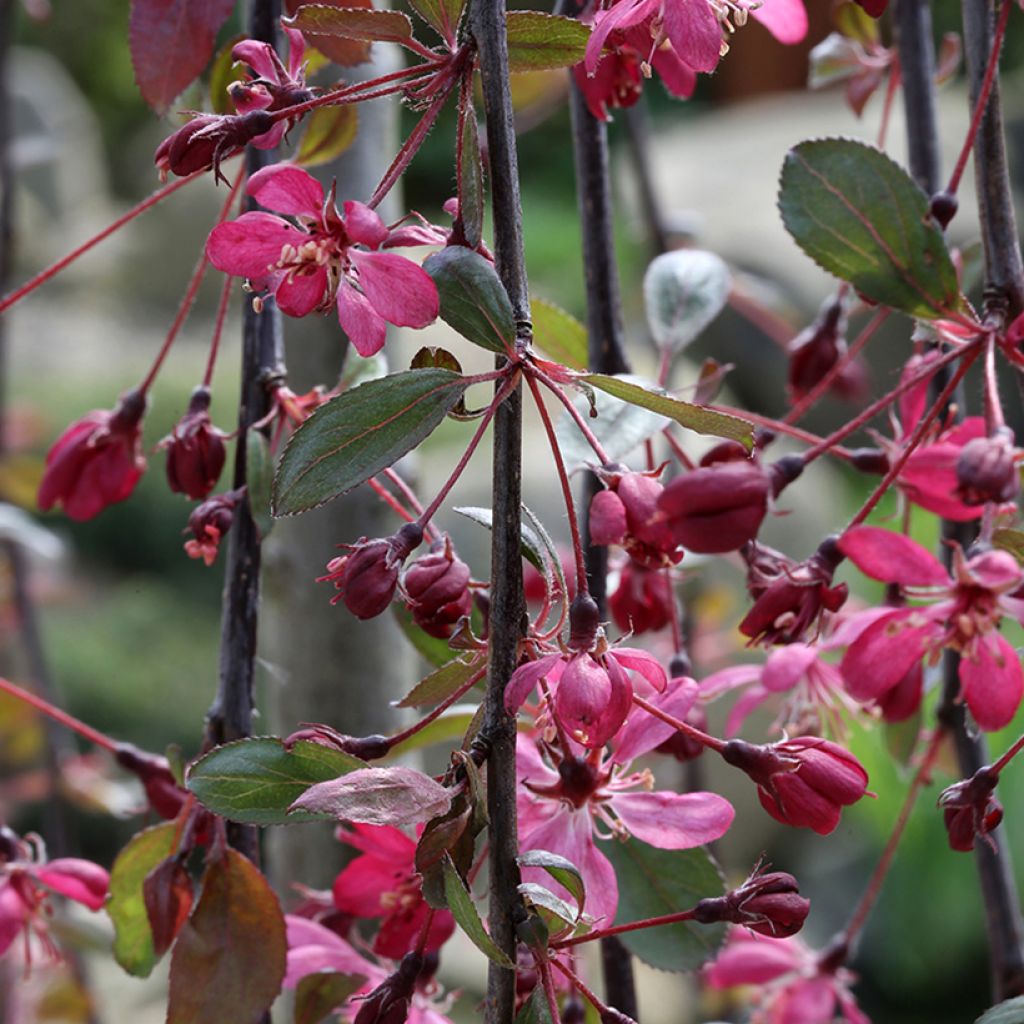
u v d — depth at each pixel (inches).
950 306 29.5
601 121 31.9
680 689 29.4
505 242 27.5
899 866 96.0
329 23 28.2
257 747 28.7
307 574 34.5
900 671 29.6
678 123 220.4
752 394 120.3
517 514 27.5
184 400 179.8
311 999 30.8
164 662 148.8
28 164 58.2
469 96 27.9
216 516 30.8
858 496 115.7
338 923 31.8
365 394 27.7
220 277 240.2
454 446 150.9
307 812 28.6
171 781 32.4
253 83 28.5
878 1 28.5
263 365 31.2
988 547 29.3
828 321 34.5
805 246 29.5
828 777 28.2
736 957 35.5
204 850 31.4
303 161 31.8
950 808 28.9
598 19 28.6
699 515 27.3
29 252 242.4
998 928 32.7
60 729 51.9
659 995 78.1
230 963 29.9
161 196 31.4
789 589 29.4
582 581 27.8
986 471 27.5
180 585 167.6
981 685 29.5
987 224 29.5
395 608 31.6
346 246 28.3
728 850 100.3
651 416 30.9
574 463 30.6
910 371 31.3
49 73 270.7
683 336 33.8
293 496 27.7
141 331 230.1
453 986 75.0
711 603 49.1
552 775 29.3
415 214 28.7
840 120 157.6
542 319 33.0
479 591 30.3
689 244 49.9
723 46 28.5
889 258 29.4
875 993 98.0
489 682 27.5
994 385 28.9
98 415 33.1
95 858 111.8
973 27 29.8
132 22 31.3
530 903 27.4
